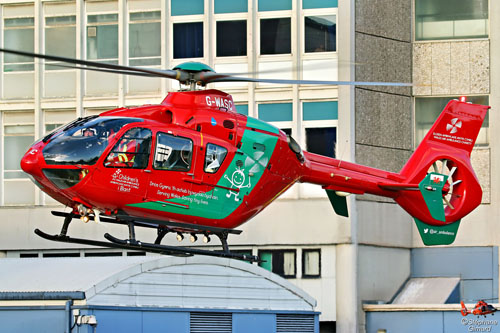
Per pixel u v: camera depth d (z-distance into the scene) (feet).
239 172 206.18
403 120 314.14
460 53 318.86
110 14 310.86
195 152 199.62
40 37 312.09
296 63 301.84
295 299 221.25
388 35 312.91
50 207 305.94
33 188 309.01
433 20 320.91
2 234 306.55
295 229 296.71
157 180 195.83
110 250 305.53
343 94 298.76
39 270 211.61
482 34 319.06
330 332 295.89
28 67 312.71
